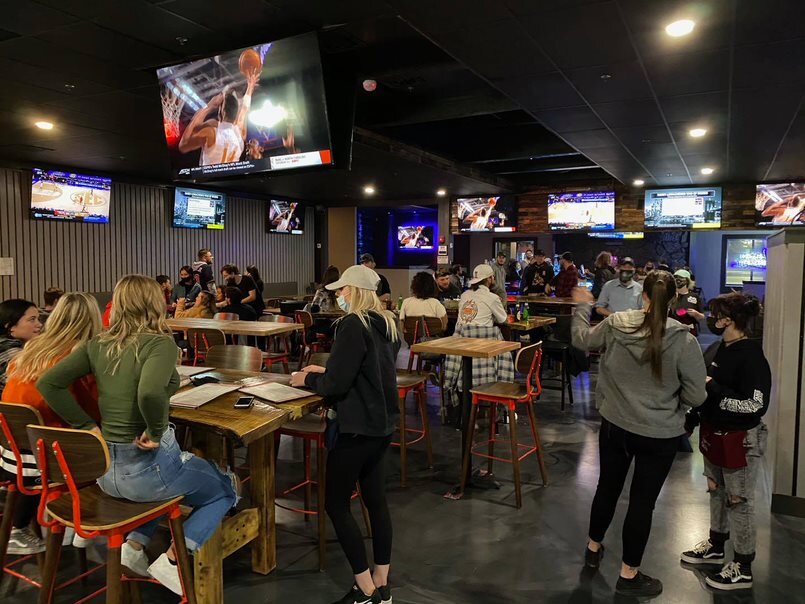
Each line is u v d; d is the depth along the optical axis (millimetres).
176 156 5141
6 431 2318
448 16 4031
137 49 4742
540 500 3822
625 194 12266
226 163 4934
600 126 6984
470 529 3400
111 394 2137
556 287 9461
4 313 3211
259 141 4766
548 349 6250
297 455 4684
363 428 2453
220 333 5539
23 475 2594
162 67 5066
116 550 2031
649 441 2635
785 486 3613
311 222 15742
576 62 4883
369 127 7883
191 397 2605
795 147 7957
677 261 17047
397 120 7582
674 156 8719
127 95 5879
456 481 4145
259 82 4641
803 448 3566
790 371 3562
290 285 14438
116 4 3949
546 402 6527
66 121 6855
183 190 11742
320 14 4188
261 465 2846
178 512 2240
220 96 4824
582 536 3320
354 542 2498
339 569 2945
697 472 4391
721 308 2873
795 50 4520
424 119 7438
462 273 12773
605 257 9164
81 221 10094
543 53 4688
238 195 13125
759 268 16750
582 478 4223
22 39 4496
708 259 17281
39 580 2830
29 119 6766
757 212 11109
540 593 2750
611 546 3211
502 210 13320
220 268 12930
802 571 2967
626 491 3975
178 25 4312
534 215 13141
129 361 2139
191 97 4945
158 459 2162
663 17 3990
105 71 5219
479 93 7074
